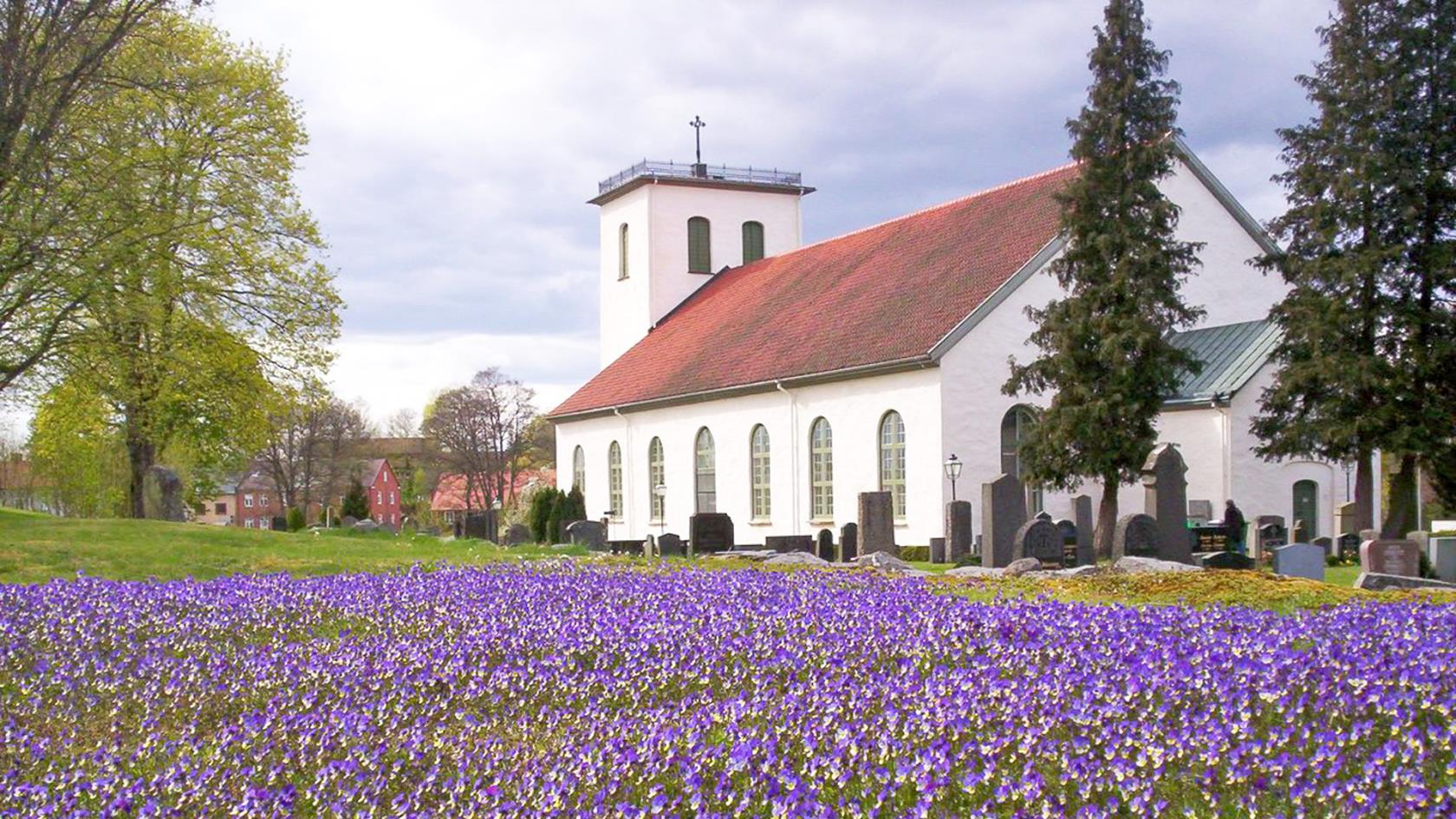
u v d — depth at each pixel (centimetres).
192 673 1363
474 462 9850
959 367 3591
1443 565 2408
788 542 3347
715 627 1478
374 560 2698
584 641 1430
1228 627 1381
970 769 892
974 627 1401
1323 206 3297
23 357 3453
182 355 3753
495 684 1270
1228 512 3269
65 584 2023
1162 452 2778
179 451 5488
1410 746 888
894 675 1219
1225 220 4138
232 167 4147
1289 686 1048
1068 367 3139
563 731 1102
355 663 1377
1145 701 1050
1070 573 2247
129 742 1116
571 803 887
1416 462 3303
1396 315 3212
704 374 4747
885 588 2008
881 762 913
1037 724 991
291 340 4234
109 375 3631
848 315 4281
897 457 3769
